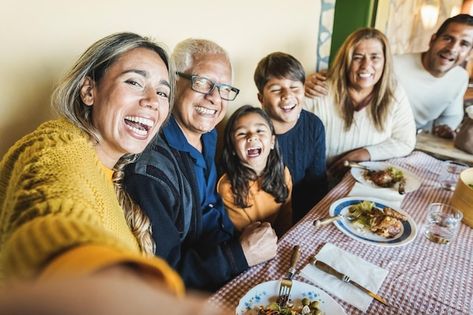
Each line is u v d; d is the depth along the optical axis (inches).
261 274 33.3
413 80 89.4
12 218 15.2
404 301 30.4
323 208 45.9
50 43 38.2
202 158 44.1
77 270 8.2
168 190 35.9
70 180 18.2
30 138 24.9
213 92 42.6
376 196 50.0
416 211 46.5
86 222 13.2
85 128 29.0
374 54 65.6
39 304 6.6
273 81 55.3
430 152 70.8
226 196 50.7
